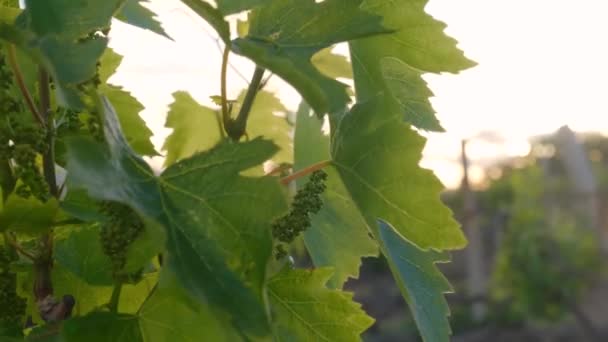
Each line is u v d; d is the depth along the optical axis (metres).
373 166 0.84
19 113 0.77
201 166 0.72
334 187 0.99
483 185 8.61
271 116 1.01
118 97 0.92
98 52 0.70
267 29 0.79
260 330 0.66
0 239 0.80
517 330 7.39
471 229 7.96
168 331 0.76
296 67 0.76
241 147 0.72
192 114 0.94
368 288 7.88
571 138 8.23
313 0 0.80
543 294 6.76
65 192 0.82
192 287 0.66
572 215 7.65
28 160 0.75
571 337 7.05
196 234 0.70
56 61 0.70
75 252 0.79
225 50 0.79
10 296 0.79
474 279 7.92
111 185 0.68
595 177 8.70
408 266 0.91
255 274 0.69
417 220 0.83
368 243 1.00
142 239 0.71
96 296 0.82
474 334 7.50
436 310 0.91
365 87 0.91
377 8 0.92
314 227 0.99
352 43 0.90
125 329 0.75
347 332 0.88
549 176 8.31
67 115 0.80
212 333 0.75
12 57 0.76
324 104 0.73
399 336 7.29
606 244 7.40
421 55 0.93
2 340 0.77
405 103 0.95
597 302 7.09
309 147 1.00
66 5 0.73
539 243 6.82
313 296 0.88
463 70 0.93
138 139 0.92
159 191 0.71
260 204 0.71
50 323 0.77
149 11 0.94
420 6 0.92
